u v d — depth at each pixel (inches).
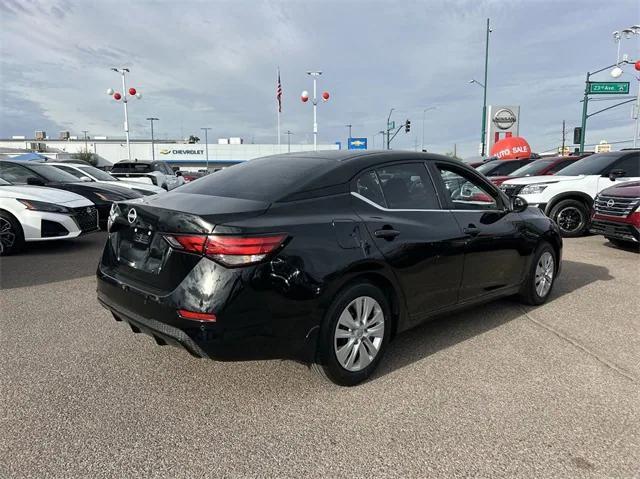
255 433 108.7
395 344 160.6
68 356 148.5
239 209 115.3
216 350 109.0
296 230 116.1
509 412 118.0
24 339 161.8
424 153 158.9
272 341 113.7
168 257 115.6
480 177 173.2
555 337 167.0
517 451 102.5
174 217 114.3
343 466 97.5
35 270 262.4
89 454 100.3
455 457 100.5
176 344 115.0
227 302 107.4
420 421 114.0
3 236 298.4
